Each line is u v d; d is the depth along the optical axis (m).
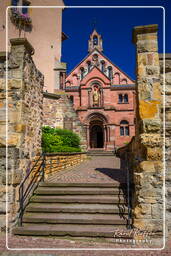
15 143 5.97
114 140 29.88
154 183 5.41
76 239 5.24
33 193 6.81
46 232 5.35
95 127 34.56
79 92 32.56
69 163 12.47
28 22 17.95
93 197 6.52
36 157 7.38
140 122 5.77
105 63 34.94
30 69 6.90
